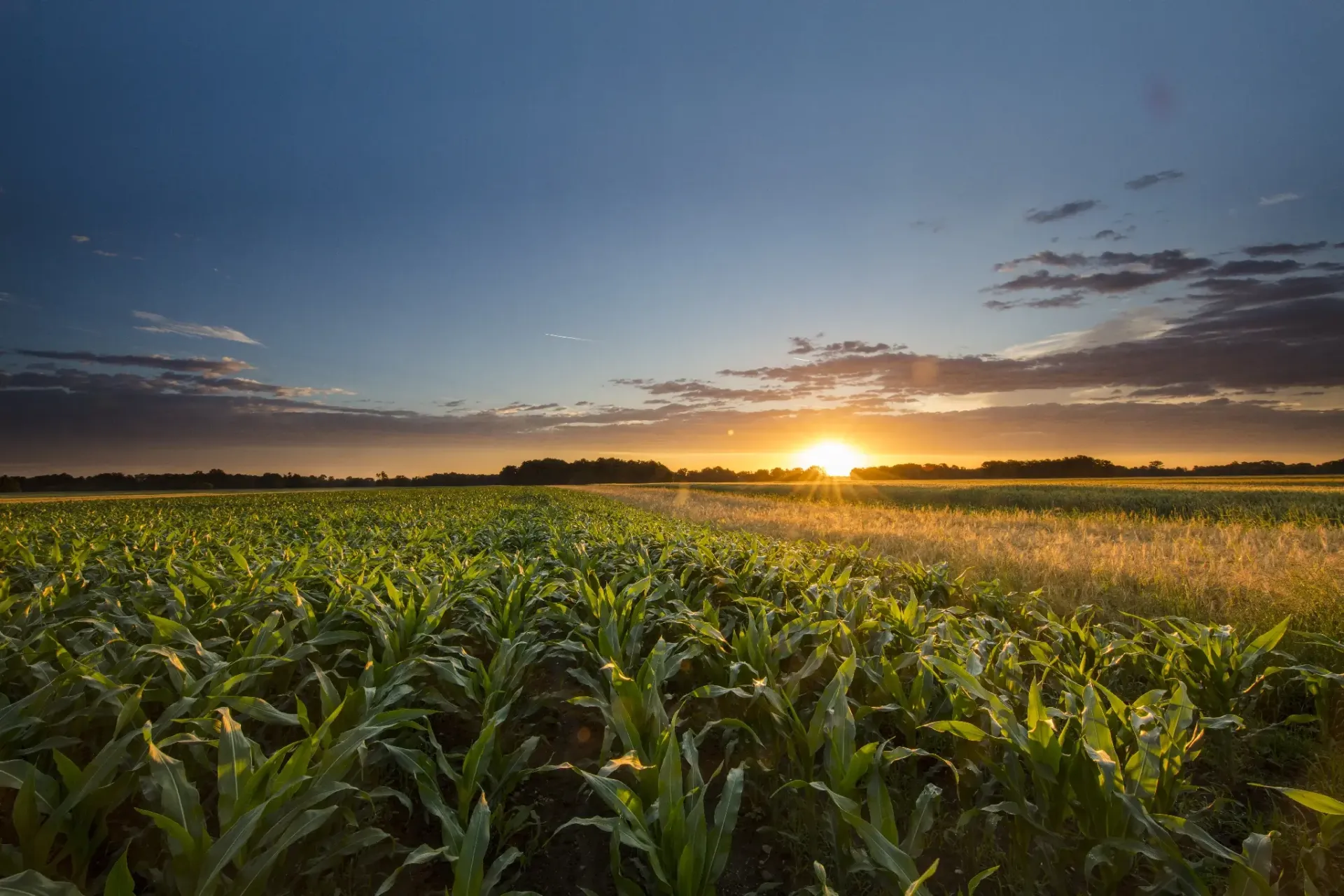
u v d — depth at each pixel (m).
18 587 7.81
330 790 2.82
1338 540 13.77
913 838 2.86
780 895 3.26
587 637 5.19
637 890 2.79
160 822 2.43
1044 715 3.23
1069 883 3.17
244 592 5.98
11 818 3.46
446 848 2.82
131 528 16.08
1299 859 3.18
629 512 25.28
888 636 5.07
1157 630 5.10
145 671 4.40
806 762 3.60
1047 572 9.05
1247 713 4.61
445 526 16.86
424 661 4.45
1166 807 3.18
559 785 4.33
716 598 7.72
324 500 41.88
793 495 50.69
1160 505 28.69
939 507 33.00
